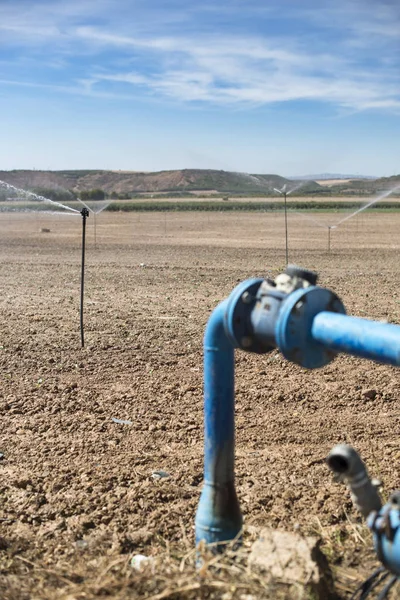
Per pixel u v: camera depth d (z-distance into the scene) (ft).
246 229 119.85
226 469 11.72
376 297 43.55
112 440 19.86
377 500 10.14
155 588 11.14
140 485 16.83
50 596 11.32
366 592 10.98
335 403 22.89
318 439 19.93
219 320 11.06
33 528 14.92
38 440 19.85
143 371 26.43
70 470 17.81
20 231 117.29
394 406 22.62
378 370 26.45
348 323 9.46
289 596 10.40
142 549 13.99
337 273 56.44
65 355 28.68
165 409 22.30
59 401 22.94
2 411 22.12
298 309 9.77
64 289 47.91
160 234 108.99
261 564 11.00
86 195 311.27
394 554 9.25
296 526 14.62
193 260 67.77
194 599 10.75
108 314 37.78
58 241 94.58
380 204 234.58
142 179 495.82
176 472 17.65
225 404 11.50
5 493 16.51
